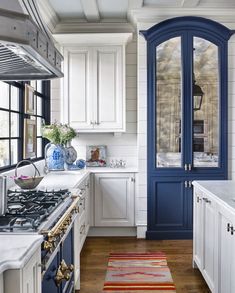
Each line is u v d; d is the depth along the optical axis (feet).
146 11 14.10
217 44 14.42
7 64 7.09
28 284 4.27
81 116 14.93
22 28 5.05
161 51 14.40
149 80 14.37
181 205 14.55
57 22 15.35
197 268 11.18
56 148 13.94
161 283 10.19
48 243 5.13
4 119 10.43
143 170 14.53
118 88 14.83
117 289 9.82
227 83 14.46
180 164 14.52
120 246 13.64
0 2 5.08
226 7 13.94
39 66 7.12
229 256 7.18
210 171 14.48
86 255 12.60
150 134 14.43
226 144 14.49
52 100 15.94
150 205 14.55
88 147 16.11
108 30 15.69
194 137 14.49
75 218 8.40
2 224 5.37
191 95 14.39
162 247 13.50
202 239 9.75
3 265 3.79
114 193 14.64
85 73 14.87
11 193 8.13
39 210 6.23
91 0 12.93
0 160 10.07
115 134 15.67
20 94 11.87
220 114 14.46
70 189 9.25
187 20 14.28
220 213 7.86
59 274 6.05
